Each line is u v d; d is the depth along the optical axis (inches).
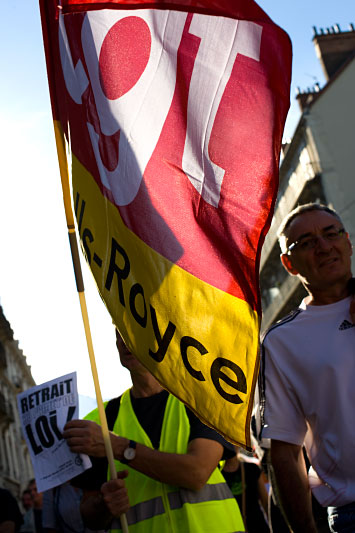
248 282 109.9
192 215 114.9
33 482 362.0
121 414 144.9
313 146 1183.6
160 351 115.6
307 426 125.6
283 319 129.1
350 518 116.3
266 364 127.3
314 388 121.0
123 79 122.9
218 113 113.3
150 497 133.9
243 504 205.5
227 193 112.2
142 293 118.0
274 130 109.7
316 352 121.9
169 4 119.6
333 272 126.3
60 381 135.0
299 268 129.8
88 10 127.4
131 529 134.3
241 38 112.2
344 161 1167.0
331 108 1184.2
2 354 1991.9
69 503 199.8
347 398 118.3
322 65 1259.8
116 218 121.8
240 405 109.3
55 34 133.3
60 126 135.0
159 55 120.0
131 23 123.0
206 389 111.7
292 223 131.3
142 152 119.6
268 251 1432.1
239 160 111.6
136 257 119.0
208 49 115.2
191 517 129.9
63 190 134.8
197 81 115.6
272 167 109.4
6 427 1791.3
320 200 1226.0
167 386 114.3
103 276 122.7
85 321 130.4
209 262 113.1
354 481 117.3
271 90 109.4
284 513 125.1
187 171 115.6
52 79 134.9
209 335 112.3
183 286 114.4
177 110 117.6
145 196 118.4
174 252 115.5
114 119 123.1
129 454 129.6
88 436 128.5
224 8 113.5
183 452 135.9
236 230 111.3
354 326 121.6
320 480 122.7
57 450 131.5
